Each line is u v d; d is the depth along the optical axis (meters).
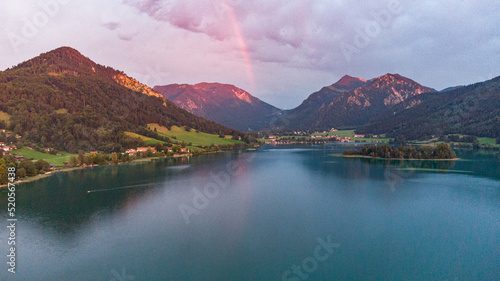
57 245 76.88
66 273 63.78
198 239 80.56
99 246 76.38
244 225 90.94
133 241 79.31
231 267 66.06
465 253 72.38
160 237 82.00
